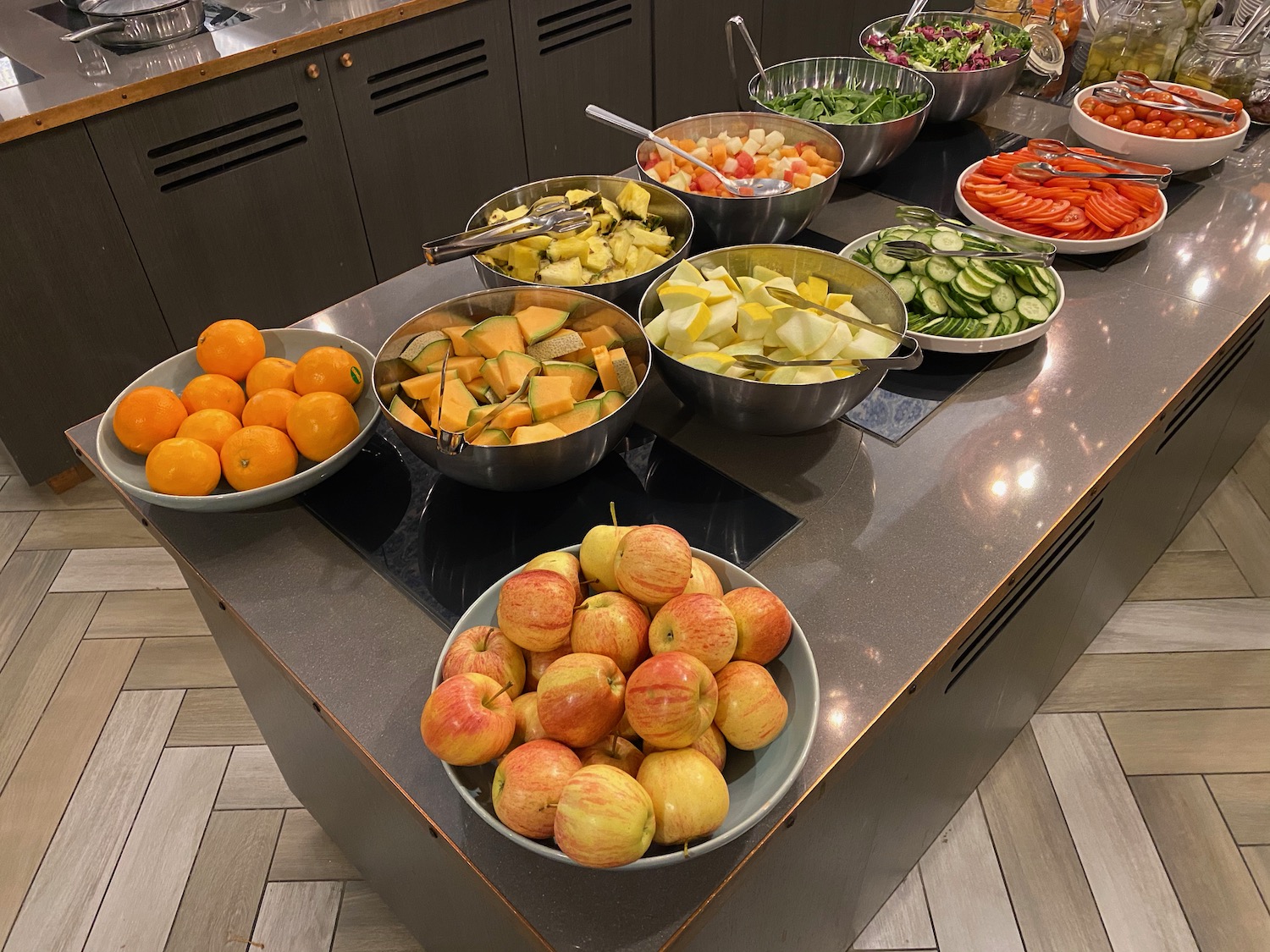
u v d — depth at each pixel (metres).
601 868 0.63
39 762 1.78
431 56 2.45
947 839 1.61
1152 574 2.02
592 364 1.05
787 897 1.02
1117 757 1.71
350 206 2.50
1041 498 1.00
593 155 3.00
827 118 1.59
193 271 2.29
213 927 1.54
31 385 2.17
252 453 0.96
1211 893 1.53
